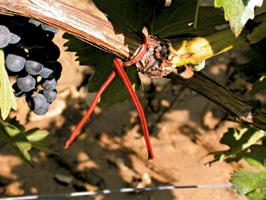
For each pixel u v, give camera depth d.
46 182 1.18
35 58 0.65
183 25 0.75
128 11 0.76
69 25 0.59
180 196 1.16
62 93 1.30
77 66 1.36
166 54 0.62
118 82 0.77
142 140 1.25
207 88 0.65
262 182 0.76
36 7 0.58
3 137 0.72
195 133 1.25
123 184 1.18
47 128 1.26
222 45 0.62
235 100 0.66
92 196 1.17
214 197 1.15
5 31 0.60
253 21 0.62
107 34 0.60
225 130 1.25
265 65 0.75
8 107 0.63
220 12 0.74
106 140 1.25
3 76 0.63
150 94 1.31
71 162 1.21
